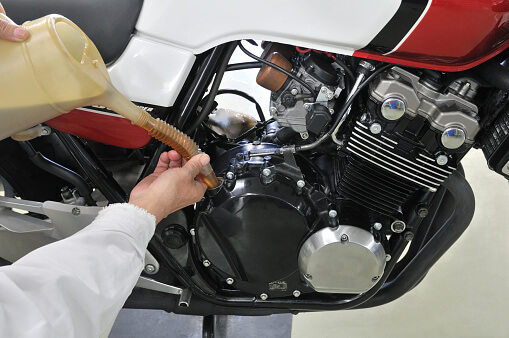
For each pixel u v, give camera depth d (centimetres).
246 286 103
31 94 60
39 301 47
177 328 131
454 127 77
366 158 83
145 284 101
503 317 136
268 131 106
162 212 66
